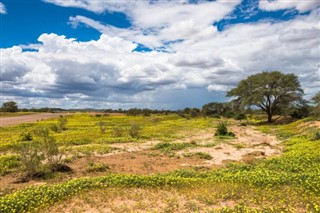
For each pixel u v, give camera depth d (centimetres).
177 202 1106
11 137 3666
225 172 1667
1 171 1783
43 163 1978
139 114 10112
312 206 1015
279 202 1044
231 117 8788
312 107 6203
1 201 1089
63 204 1104
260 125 6091
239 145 2933
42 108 14512
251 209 993
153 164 2053
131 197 1160
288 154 2145
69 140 3173
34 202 1096
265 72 6431
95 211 1039
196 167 1952
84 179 1416
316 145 2339
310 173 1412
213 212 984
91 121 7400
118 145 2916
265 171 1555
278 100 6375
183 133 4269
